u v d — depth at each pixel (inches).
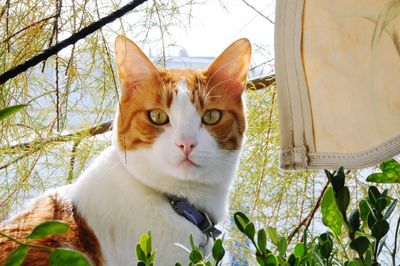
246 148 75.6
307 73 45.2
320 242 27.4
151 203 57.1
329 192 27.6
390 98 40.1
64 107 59.3
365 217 26.4
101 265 53.5
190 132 59.9
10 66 54.8
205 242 58.2
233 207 75.1
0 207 63.2
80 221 55.8
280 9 46.1
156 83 61.3
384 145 40.3
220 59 64.3
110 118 68.7
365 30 41.7
